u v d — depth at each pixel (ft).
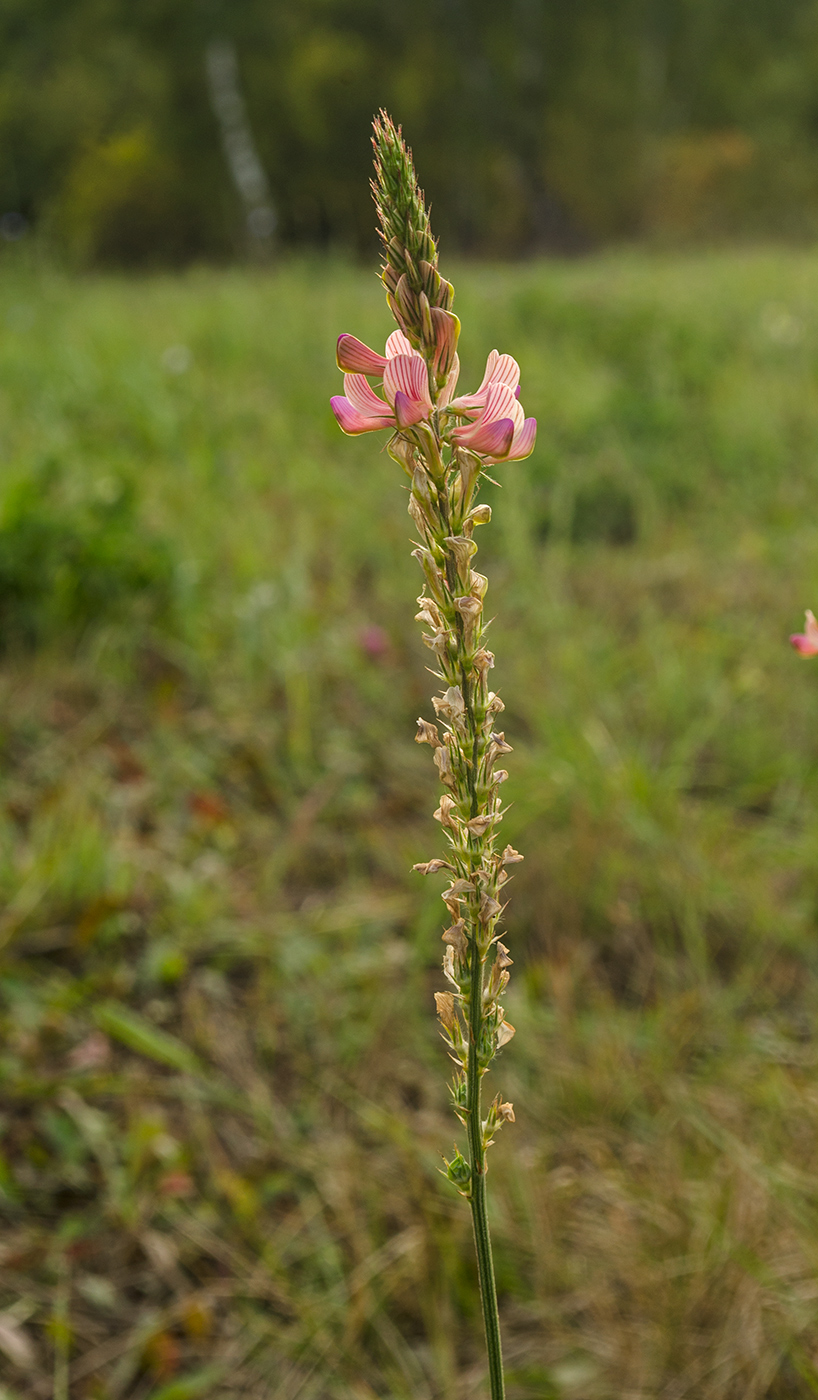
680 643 14.08
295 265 37.09
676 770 11.10
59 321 28.32
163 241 75.05
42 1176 8.10
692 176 84.12
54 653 13.55
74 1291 7.45
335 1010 9.37
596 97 86.89
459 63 85.20
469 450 2.90
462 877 3.20
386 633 14.61
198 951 10.00
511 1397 6.65
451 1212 7.43
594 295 30.53
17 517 14.03
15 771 12.06
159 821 11.51
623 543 17.79
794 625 14.35
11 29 80.02
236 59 79.41
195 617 14.25
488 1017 3.28
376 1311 7.12
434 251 2.87
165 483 17.88
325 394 23.13
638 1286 6.78
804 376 23.35
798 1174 7.15
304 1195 7.93
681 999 9.09
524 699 12.81
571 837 10.55
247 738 12.78
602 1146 7.70
